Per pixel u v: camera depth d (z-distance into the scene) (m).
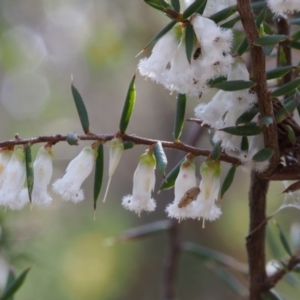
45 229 0.50
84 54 0.65
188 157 0.28
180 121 0.28
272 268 0.34
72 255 0.70
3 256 0.41
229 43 0.27
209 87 0.28
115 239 0.38
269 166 0.28
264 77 0.27
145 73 0.28
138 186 0.28
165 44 0.28
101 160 0.28
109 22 0.60
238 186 0.70
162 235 0.74
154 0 0.27
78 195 0.28
